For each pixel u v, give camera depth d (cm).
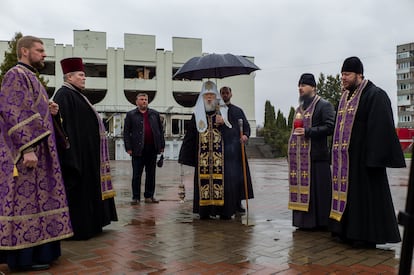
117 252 438
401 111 8050
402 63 8044
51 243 385
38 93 372
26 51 377
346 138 461
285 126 4762
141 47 4366
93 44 4241
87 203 494
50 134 365
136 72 4612
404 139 1972
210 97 640
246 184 633
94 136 511
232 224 588
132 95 4644
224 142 635
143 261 405
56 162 382
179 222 604
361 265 393
